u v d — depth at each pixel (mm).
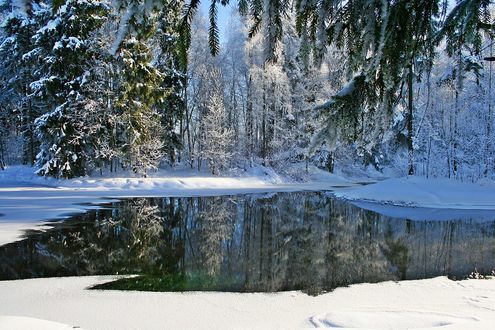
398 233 11094
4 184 25141
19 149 37844
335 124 3086
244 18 2887
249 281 6566
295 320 4805
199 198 19453
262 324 4676
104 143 25688
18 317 2818
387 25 2594
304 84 29844
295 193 22281
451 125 19453
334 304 5414
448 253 8680
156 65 18047
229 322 4758
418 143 21328
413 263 7836
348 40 2961
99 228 11383
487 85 17406
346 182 31609
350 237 10578
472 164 20344
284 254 8648
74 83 24828
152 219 13156
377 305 5348
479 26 3164
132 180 24703
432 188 18406
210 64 33938
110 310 5172
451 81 4785
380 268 7457
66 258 8070
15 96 33281
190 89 36344
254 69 28375
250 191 23141
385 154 33969
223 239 10250
